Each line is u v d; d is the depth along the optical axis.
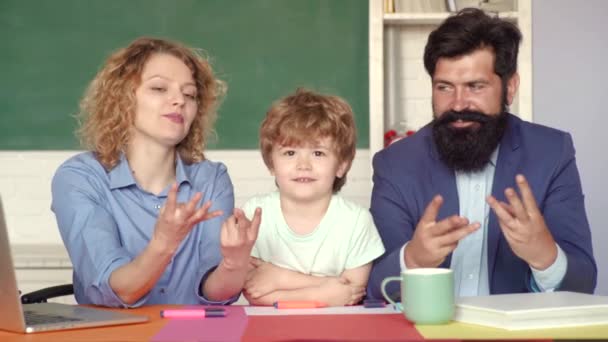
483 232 2.00
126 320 1.40
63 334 1.32
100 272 1.67
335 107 1.85
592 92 3.52
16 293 1.29
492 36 1.93
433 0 3.56
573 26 3.51
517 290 1.97
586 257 1.93
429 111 3.72
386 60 3.71
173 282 1.91
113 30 3.75
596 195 3.52
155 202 1.95
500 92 1.98
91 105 2.02
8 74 3.77
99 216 1.81
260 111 3.76
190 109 1.98
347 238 1.84
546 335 1.25
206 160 2.11
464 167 2.00
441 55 1.96
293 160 1.83
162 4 3.75
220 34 3.75
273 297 1.80
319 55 3.75
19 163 3.80
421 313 1.35
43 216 3.82
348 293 1.78
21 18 3.76
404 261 1.70
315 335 1.27
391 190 2.05
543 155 2.02
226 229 1.59
